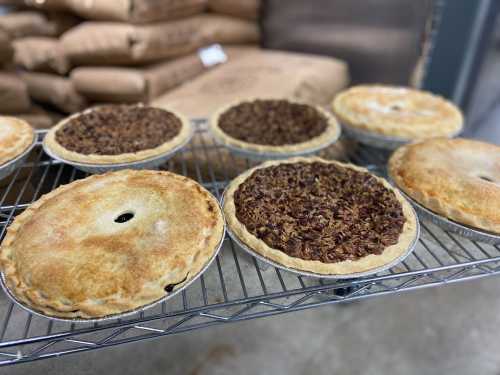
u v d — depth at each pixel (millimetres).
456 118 609
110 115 587
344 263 348
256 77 834
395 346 768
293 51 1078
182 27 875
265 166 482
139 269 324
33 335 364
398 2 902
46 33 891
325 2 976
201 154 581
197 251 349
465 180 436
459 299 857
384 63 988
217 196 498
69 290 311
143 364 697
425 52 938
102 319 304
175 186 415
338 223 390
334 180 457
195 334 774
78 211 381
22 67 928
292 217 395
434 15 892
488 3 801
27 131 525
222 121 593
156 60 859
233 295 406
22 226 379
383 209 411
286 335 789
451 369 727
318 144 538
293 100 667
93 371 384
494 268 396
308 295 354
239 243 372
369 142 596
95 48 788
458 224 406
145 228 361
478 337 782
